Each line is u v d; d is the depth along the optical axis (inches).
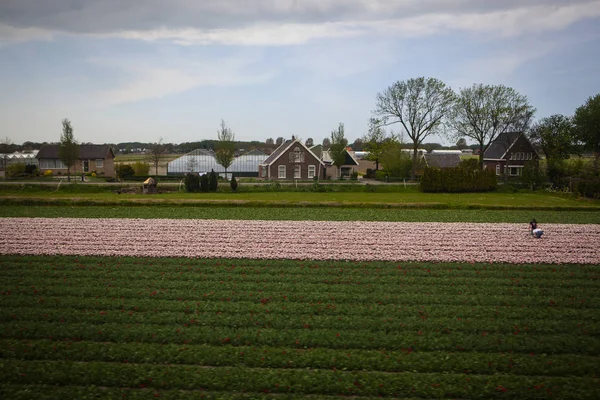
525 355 464.4
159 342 492.7
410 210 1519.4
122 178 2874.0
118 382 415.2
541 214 1429.6
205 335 501.4
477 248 919.0
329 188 2190.0
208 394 398.3
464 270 768.9
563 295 644.7
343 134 3309.5
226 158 2938.0
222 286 674.2
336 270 764.6
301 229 1107.9
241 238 1002.7
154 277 718.5
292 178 3061.0
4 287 657.6
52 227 1110.4
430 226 1159.0
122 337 498.3
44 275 722.2
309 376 423.8
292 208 1545.3
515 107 2923.2
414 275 741.3
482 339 495.2
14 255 851.4
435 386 408.5
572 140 3085.6
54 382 415.8
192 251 883.4
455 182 2202.3
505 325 531.5
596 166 2138.3
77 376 420.8
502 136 3543.3
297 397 395.9
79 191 2062.0
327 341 490.0
